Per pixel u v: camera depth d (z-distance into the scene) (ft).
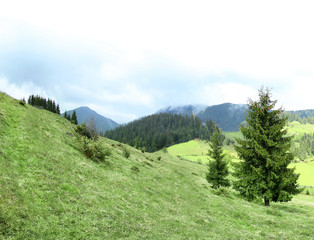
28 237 20.13
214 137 127.54
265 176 71.15
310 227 45.01
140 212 38.70
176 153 518.37
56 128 71.46
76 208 29.71
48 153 45.39
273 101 75.00
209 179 123.34
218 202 64.80
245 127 78.84
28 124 54.70
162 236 30.48
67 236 22.76
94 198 35.76
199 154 492.95
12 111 56.75
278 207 78.84
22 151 38.99
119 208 36.40
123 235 27.35
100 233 25.93
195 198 65.87
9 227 20.01
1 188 24.73
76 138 77.87
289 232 41.29
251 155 73.72
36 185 30.32
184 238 31.50
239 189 79.05
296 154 68.39
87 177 45.55
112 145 136.77
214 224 43.24
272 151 71.20
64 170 41.55
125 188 50.57
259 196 73.05
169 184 78.18
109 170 63.52
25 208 23.98
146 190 56.54
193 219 44.21
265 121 76.02
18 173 31.22
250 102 79.15
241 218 50.80
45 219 24.18
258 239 36.63
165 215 41.91
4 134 41.70
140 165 99.14
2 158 32.42
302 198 146.82
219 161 122.93
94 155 66.28
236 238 35.88
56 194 30.76
